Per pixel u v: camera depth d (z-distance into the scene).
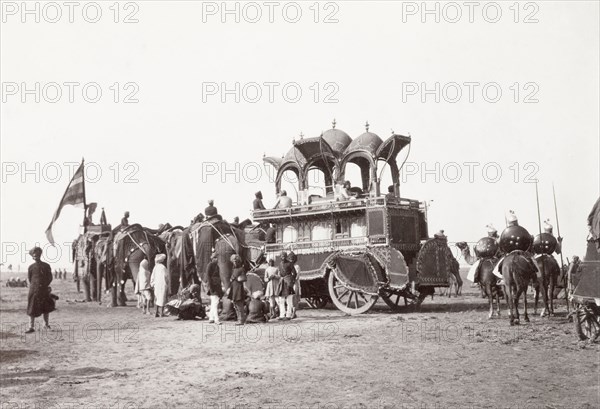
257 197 27.56
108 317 24.36
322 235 24.80
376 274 22.27
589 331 15.30
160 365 13.38
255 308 20.56
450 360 13.08
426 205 24.81
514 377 11.48
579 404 9.66
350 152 24.98
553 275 21.28
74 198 35.72
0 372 12.96
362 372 12.05
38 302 19.34
